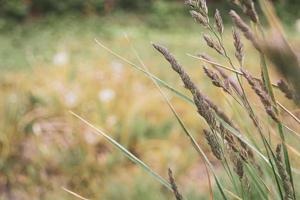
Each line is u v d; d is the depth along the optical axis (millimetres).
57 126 6445
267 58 820
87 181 5570
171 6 17016
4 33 15438
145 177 4711
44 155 5863
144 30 15766
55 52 13516
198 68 8609
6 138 6180
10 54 13234
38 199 5324
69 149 5895
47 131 6422
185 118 6750
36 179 5648
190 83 1219
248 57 7484
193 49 13398
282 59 808
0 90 8383
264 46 818
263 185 1449
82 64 10195
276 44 812
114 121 6445
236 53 1194
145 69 1531
